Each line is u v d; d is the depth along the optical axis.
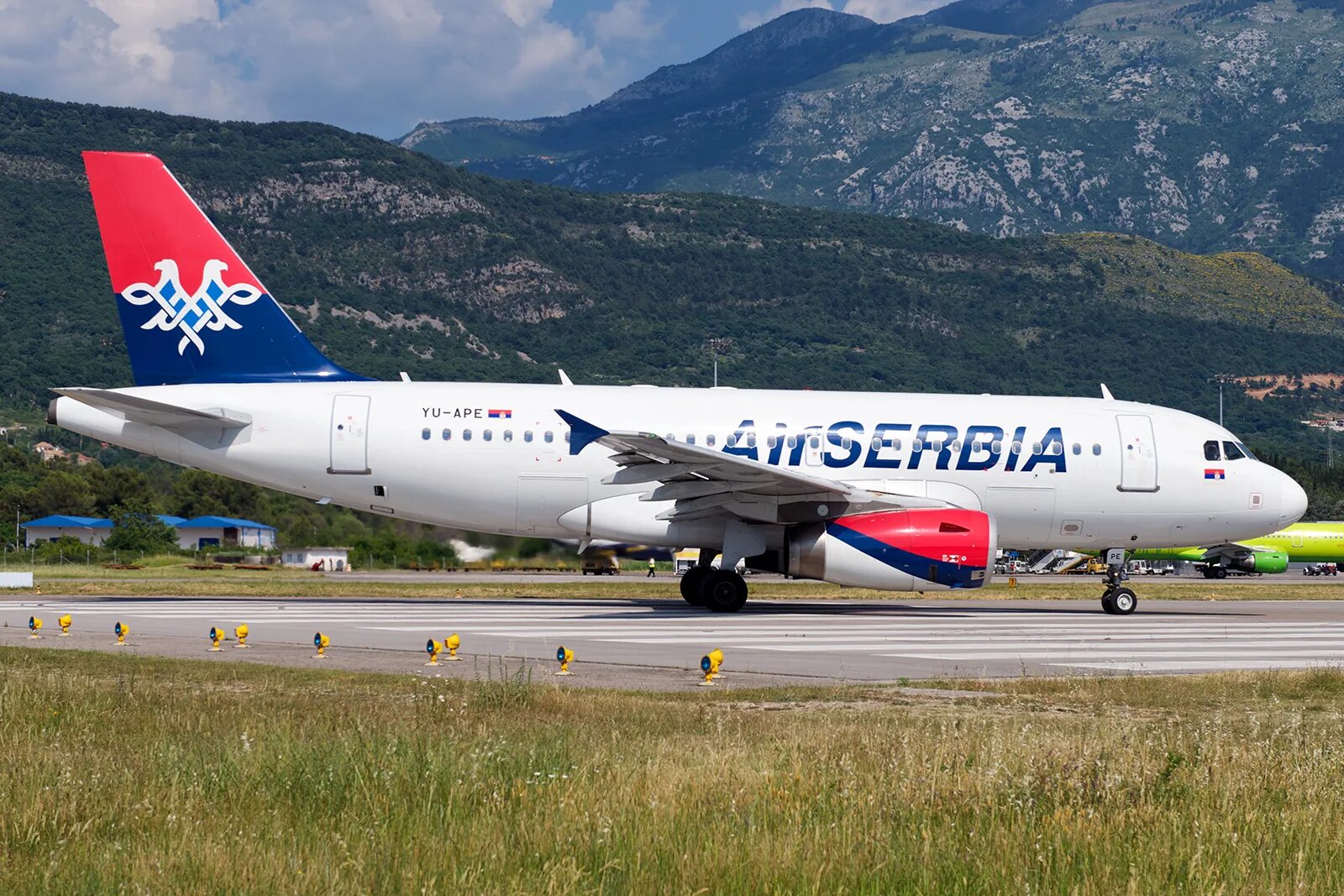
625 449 45.62
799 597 65.75
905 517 47.50
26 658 31.59
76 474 174.88
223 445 50.34
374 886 12.54
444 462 50.44
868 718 23.69
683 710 24.45
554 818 14.51
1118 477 52.28
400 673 29.62
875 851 13.62
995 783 16.42
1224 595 76.06
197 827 14.37
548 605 55.66
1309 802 16.33
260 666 30.62
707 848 13.38
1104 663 34.59
